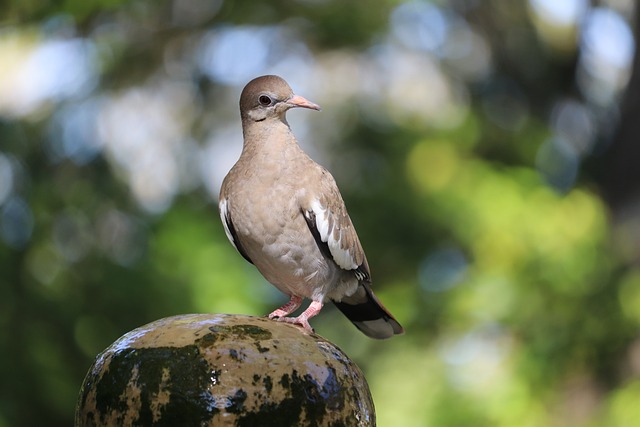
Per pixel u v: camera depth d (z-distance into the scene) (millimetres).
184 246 13898
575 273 15102
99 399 4094
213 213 15422
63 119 15391
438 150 16094
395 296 15898
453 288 15672
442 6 17188
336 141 17297
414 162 16047
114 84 16125
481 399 15172
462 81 18125
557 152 17453
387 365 16125
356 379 4270
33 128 15117
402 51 17766
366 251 16156
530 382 15023
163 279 13523
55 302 13312
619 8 18062
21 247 13609
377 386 15930
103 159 15398
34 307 13133
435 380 15664
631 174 15859
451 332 15961
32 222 13844
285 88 6367
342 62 17578
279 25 16594
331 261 6312
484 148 17000
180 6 16359
